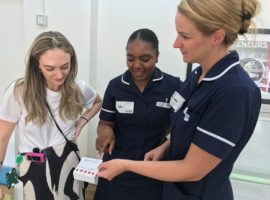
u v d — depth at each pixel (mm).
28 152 1115
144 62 1249
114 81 1397
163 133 1357
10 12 2389
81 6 2117
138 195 1372
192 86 927
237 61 805
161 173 830
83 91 1342
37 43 1070
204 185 888
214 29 715
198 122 824
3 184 1162
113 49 2199
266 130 1754
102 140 1371
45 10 2084
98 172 965
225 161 853
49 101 1135
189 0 724
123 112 1340
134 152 1354
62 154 1156
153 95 1324
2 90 2533
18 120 1142
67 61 1100
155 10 2027
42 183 1104
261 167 1747
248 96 734
